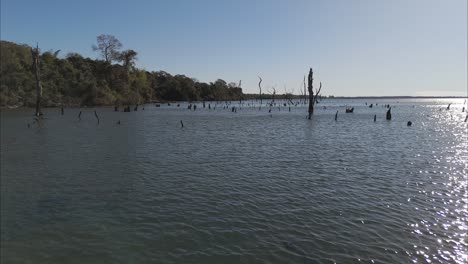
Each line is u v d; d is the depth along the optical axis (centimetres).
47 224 1234
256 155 2598
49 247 1064
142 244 1077
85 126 5022
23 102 9850
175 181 1798
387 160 2408
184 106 13800
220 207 1396
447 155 2623
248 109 11638
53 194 1578
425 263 957
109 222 1248
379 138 3725
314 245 1062
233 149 2898
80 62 13162
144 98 15712
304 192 1606
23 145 3084
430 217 1289
